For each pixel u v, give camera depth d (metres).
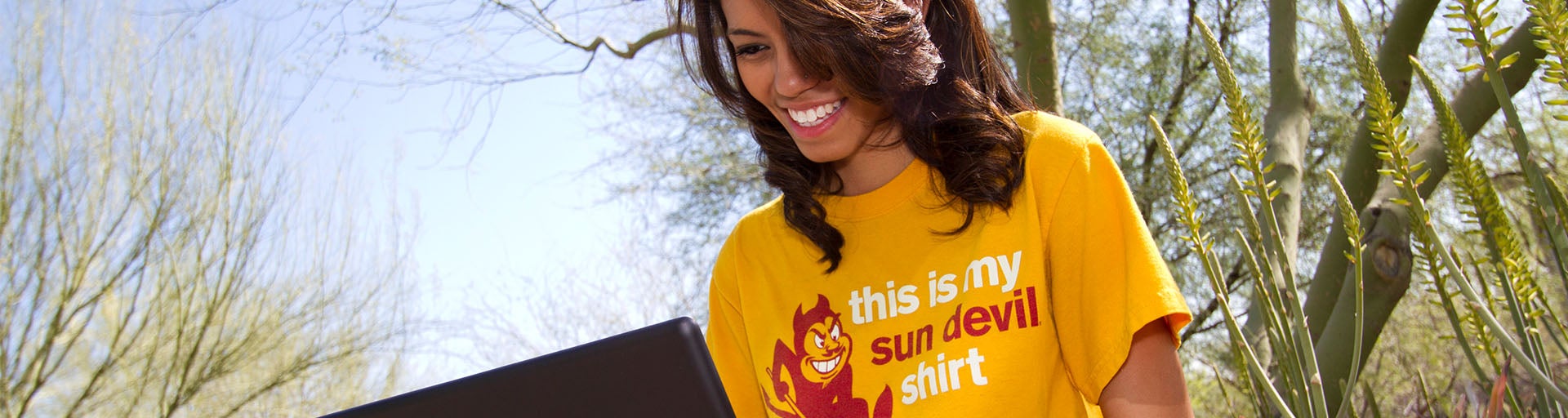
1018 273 1.13
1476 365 1.19
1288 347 1.14
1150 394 1.09
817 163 1.28
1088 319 1.12
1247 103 1.12
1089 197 1.13
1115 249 1.12
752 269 1.33
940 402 1.14
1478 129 2.48
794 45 1.12
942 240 1.18
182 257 8.59
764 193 7.71
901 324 1.19
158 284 8.54
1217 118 7.18
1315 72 6.77
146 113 8.53
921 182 1.21
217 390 8.93
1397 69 2.79
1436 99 1.06
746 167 7.56
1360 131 2.70
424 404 0.81
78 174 8.33
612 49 6.16
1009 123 1.17
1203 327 7.27
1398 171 1.00
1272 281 1.15
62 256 8.23
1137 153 7.48
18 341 8.05
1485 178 1.07
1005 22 6.61
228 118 8.69
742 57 1.20
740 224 1.38
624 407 0.78
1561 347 1.19
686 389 0.77
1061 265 1.13
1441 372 3.93
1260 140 1.12
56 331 8.12
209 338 8.73
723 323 1.39
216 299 8.62
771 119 1.30
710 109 7.47
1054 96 3.20
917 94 1.16
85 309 8.34
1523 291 1.08
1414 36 2.76
